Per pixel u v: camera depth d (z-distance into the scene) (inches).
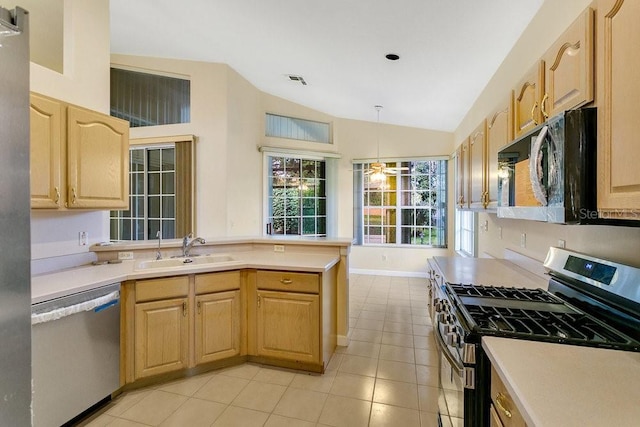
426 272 229.5
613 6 36.7
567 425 27.8
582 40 43.4
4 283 34.4
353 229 242.7
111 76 185.8
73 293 71.7
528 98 65.3
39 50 100.4
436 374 96.7
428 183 233.1
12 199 35.2
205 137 173.5
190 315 93.6
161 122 181.2
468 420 46.5
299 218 226.7
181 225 173.0
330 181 236.7
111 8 127.6
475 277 86.3
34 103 76.5
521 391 33.0
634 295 46.1
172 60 175.3
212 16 122.0
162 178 181.3
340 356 108.4
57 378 69.6
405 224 237.3
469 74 128.1
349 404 82.0
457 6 85.2
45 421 67.5
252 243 126.3
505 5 82.7
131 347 86.4
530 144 53.4
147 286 87.8
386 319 144.3
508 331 47.3
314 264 98.3
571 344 43.9
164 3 120.0
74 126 85.7
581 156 40.3
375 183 240.8
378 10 92.7
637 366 38.2
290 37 123.6
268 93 210.5
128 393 86.5
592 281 54.9
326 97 197.6
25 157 36.5
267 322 100.0
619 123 35.8
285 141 218.2
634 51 33.3
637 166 33.0
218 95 172.6
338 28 107.7
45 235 90.6
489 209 92.3
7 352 34.9
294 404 82.1
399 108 192.1
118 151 98.3
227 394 86.4
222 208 172.4
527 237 94.4
